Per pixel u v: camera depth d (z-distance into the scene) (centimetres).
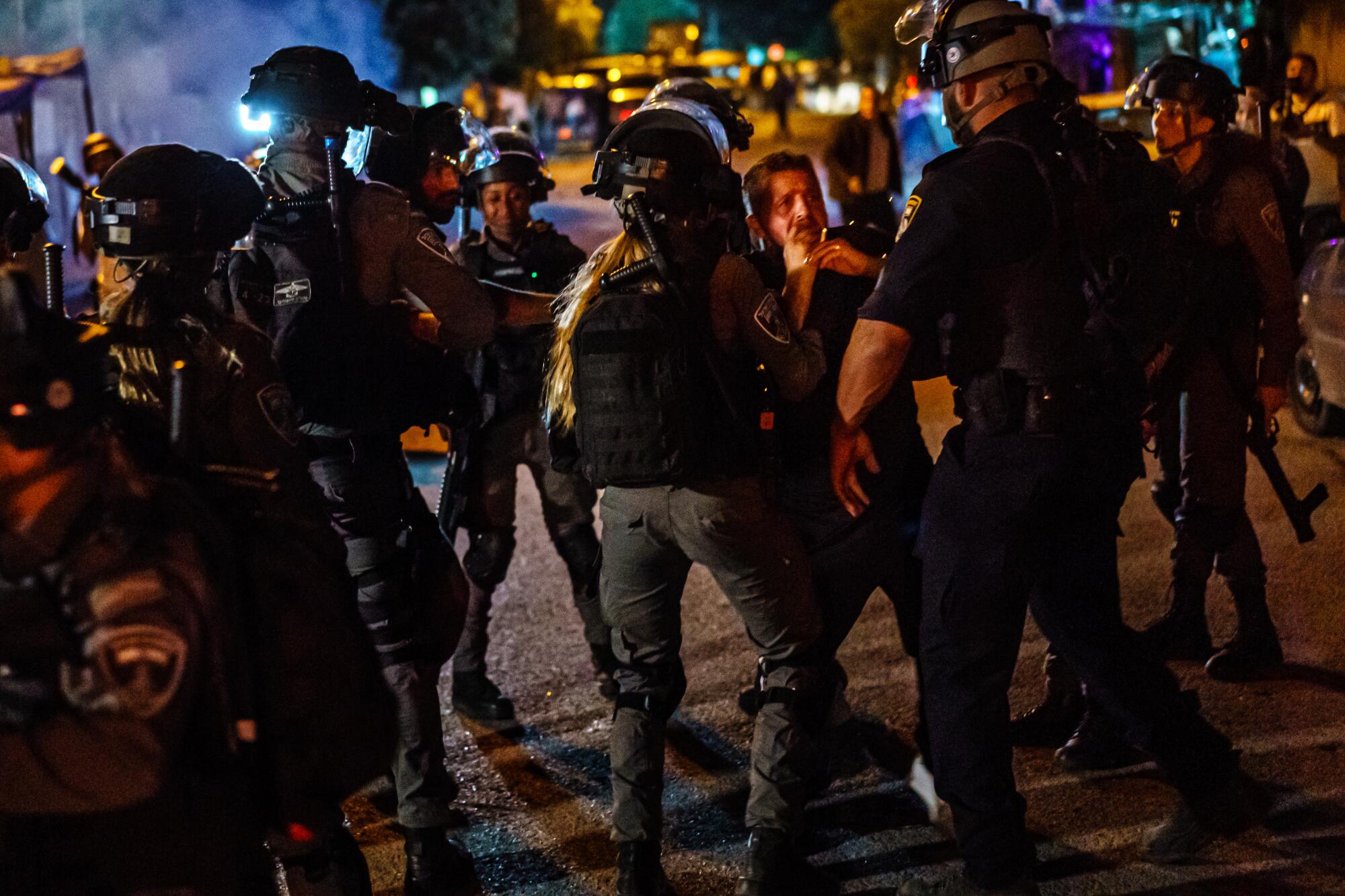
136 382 219
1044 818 359
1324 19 1203
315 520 237
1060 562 307
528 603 566
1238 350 408
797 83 4909
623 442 293
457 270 321
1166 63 394
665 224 298
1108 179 280
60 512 169
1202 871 328
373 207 313
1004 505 283
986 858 296
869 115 1212
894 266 277
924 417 862
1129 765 387
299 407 314
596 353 293
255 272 310
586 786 400
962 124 288
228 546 185
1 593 166
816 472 328
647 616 320
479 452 431
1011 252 273
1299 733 395
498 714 442
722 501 300
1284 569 534
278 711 195
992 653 293
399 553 331
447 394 338
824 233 340
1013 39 279
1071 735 406
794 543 314
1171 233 290
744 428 299
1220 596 512
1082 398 279
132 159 237
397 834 379
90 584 165
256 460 232
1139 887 323
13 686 164
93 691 161
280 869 346
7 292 168
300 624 198
